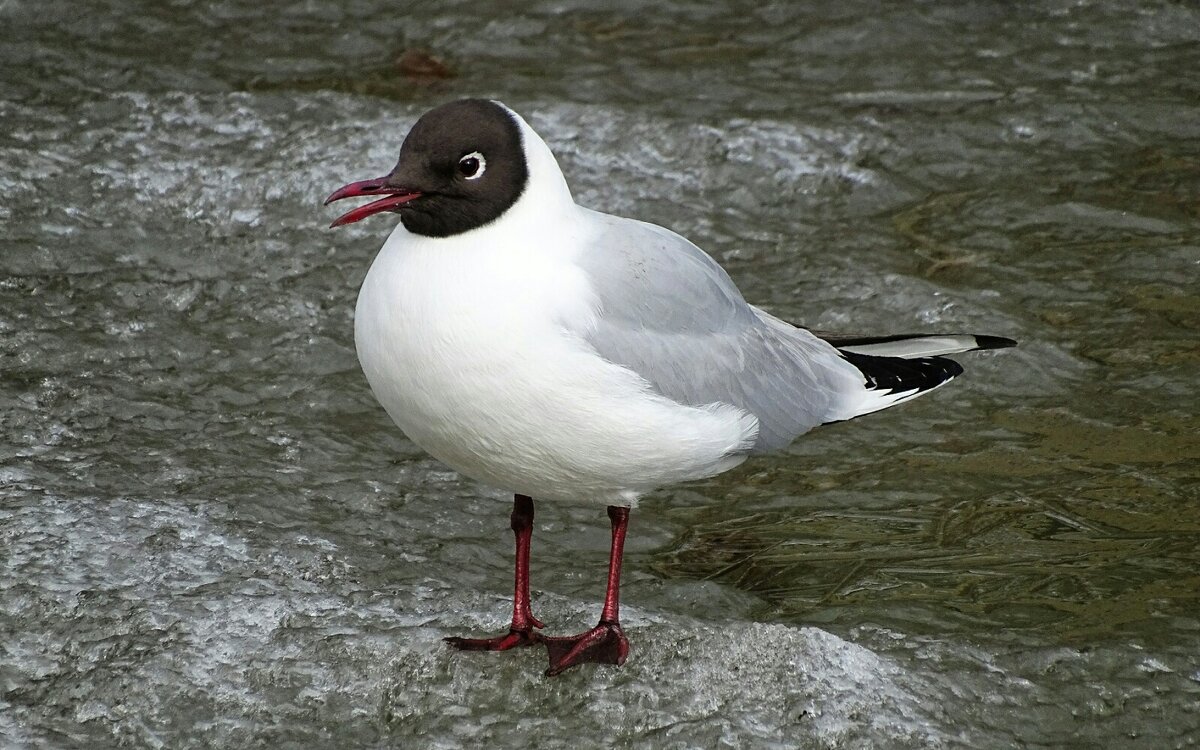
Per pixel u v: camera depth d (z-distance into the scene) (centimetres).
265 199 1565
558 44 1903
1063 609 1018
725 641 931
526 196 865
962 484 1184
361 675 909
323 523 1101
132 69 1788
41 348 1303
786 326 1061
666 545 1114
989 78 1856
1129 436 1241
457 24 1931
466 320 838
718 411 948
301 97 1728
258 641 932
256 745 861
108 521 1051
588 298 868
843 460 1225
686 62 1872
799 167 1661
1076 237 1556
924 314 1414
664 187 1630
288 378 1302
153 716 876
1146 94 1827
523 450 881
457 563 1071
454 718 885
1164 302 1438
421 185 845
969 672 937
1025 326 1390
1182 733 900
